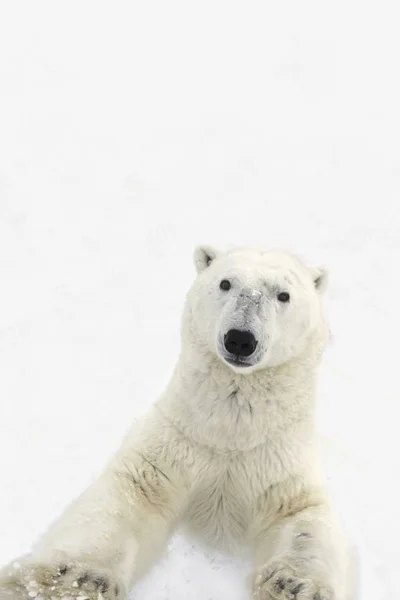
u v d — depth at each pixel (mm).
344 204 15406
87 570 4035
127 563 4664
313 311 5777
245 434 5594
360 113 19953
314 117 19672
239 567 5969
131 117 19062
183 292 11508
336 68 22406
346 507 7105
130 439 5875
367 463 7883
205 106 20141
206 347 5664
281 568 4301
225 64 23297
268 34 25234
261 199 15625
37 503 6582
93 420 8023
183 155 17266
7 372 8812
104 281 11500
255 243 13836
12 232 12609
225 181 16266
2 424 7758
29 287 10961
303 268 6172
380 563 6340
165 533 5516
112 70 22000
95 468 7160
